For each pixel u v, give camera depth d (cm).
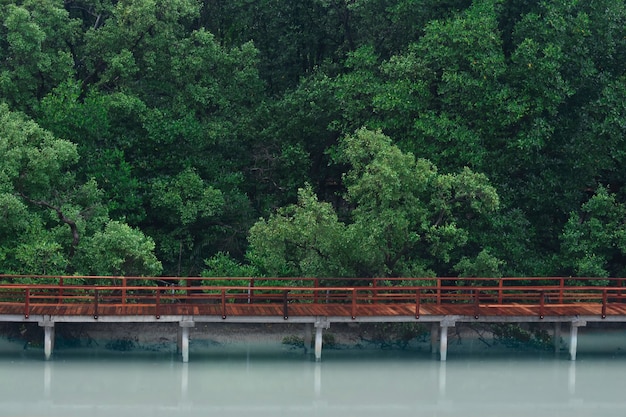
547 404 2653
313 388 2792
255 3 4088
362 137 3147
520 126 3522
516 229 3459
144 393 2689
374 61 3622
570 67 3572
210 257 3628
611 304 3225
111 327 3189
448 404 2642
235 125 3878
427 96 3491
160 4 3669
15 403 2538
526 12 3659
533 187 3562
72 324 3153
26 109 3512
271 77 4175
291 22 4103
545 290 3262
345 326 3294
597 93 3619
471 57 3419
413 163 3142
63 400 2584
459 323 3400
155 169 3700
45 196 3231
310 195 3391
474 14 3459
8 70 3456
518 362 3158
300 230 3088
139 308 2917
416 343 3328
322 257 3178
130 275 3152
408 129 3525
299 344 3297
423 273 3297
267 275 3400
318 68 4025
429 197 3403
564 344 3422
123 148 3603
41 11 3550
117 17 3650
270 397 2684
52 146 3166
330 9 3972
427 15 3681
